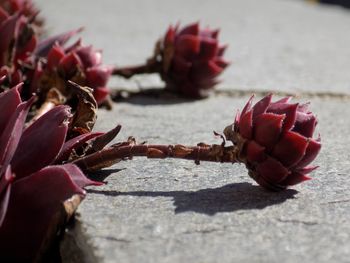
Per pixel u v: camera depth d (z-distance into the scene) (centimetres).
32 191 24
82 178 24
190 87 40
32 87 34
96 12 74
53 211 24
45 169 24
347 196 26
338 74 50
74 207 24
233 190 26
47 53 36
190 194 26
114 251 22
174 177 28
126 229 23
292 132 25
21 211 24
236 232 23
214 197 26
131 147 26
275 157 25
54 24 64
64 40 36
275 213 25
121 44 56
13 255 24
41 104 34
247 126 25
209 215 24
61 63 33
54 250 24
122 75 39
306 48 60
